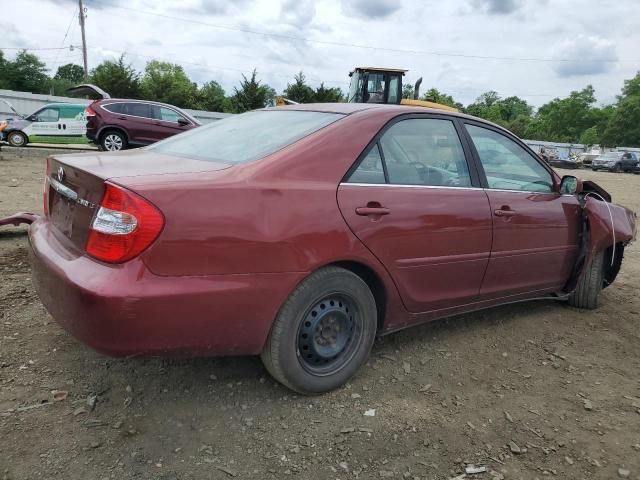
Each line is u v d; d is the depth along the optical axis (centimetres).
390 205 303
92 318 228
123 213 229
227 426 268
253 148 294
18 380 292
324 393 301
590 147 5775
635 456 266
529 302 480
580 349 387
